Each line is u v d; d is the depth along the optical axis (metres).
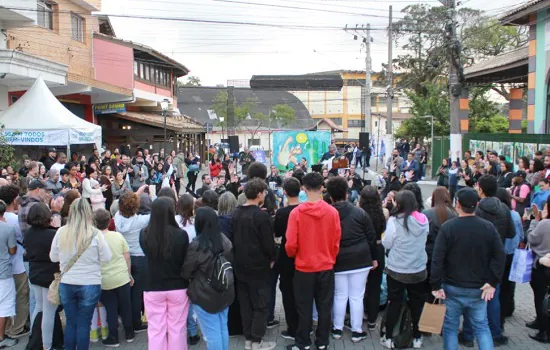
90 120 24.27
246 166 18.44
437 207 5.85
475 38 35.47
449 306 4.91
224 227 6.02
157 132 28.28
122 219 6.22
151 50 29.30
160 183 17.81
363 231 5.89
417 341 5.76
